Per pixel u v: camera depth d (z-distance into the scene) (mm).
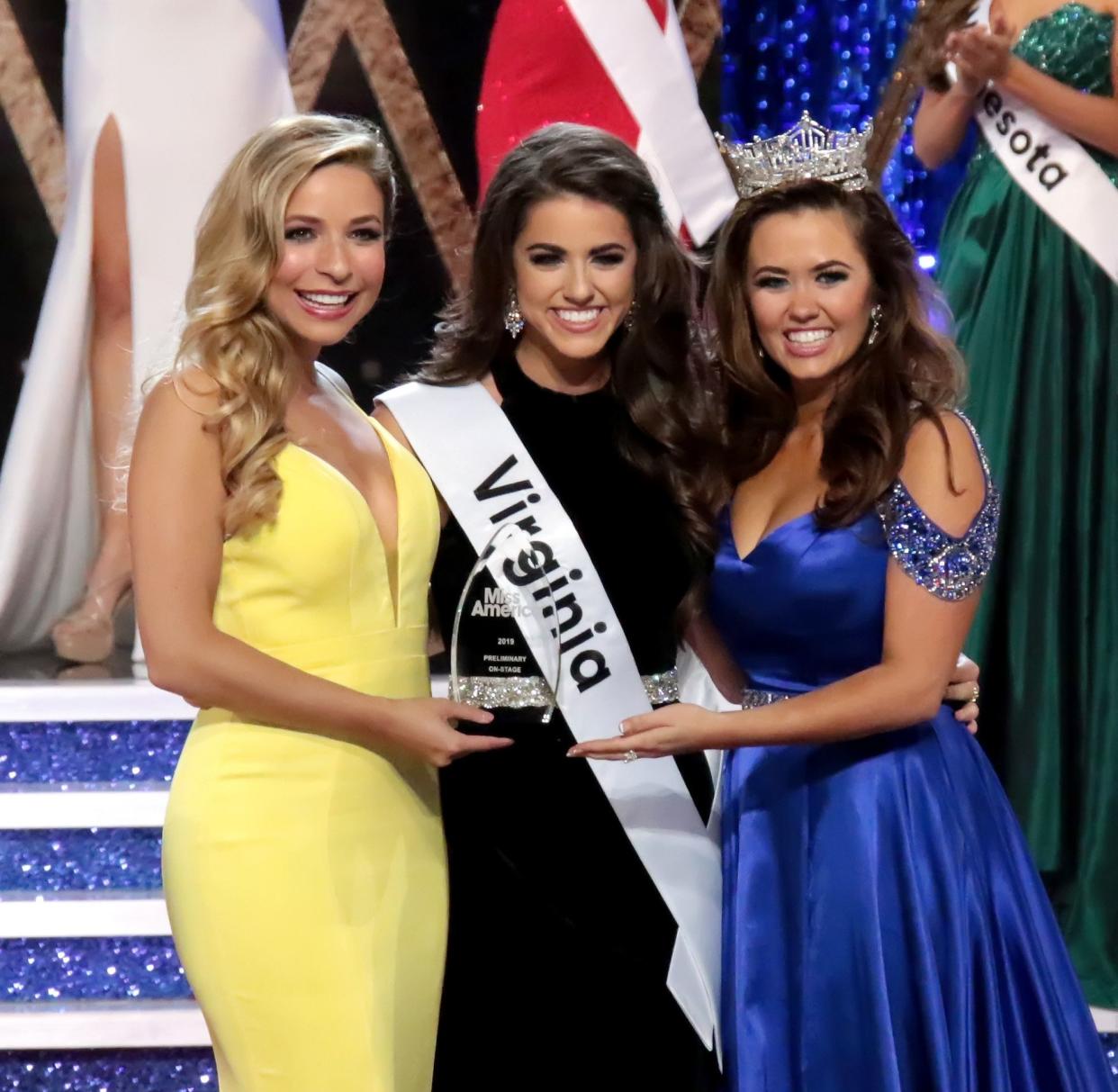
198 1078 9430
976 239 10219
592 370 7613
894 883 6895
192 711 10234
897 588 6852
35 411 11586
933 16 10539
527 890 7262
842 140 7090
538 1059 7230
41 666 11445
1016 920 7074
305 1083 6820
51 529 11883
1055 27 9961
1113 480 9734
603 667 7422
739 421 7488
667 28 10633
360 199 6812
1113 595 9742
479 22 14898
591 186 7094
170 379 6703
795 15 13719
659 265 7391
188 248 11250
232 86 11195
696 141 10688
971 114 10539
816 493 7129
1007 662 9938
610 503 7469
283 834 6789
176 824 6934
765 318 7117
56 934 9469
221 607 6828
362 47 14406
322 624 6820
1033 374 9867
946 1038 6730
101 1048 9344
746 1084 7008
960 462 6887
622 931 7320
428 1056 7289
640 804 7477
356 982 6859
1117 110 9750
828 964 6898
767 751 7355
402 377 8227
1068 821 9945
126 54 11094
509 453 7535
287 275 6738
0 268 14523
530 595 7387
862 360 7141
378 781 6992
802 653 7141
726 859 7512
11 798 9820
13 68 14070
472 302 7617
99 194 11367
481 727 7367
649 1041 7270
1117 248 9781
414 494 7285
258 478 6625
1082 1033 7086
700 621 7793
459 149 15094
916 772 7039
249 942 6777
